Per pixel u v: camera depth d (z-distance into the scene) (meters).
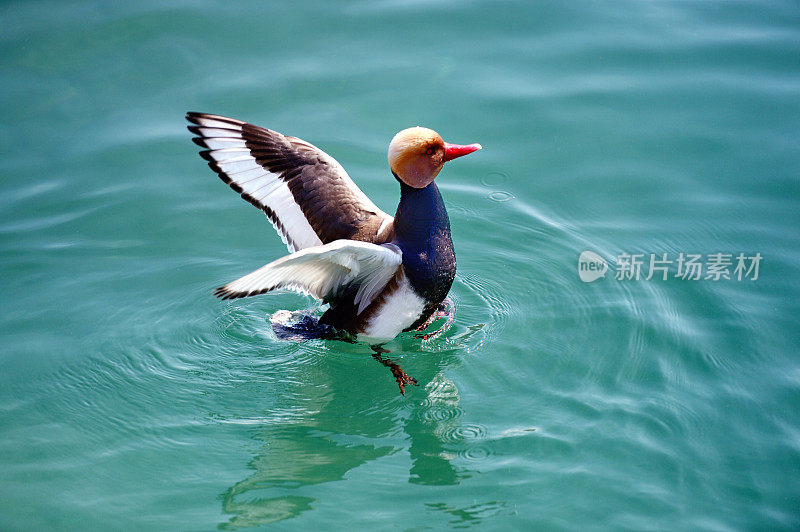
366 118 13.46
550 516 7.61
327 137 13.07
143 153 13.12
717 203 11.89
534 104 13.71
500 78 14.20
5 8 15.90
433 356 9.89
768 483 7.91
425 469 8.28
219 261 11.43
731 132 12.95
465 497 7.88
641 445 8.38
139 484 8.16
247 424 9.03
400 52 14.86
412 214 9.04
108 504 7.91
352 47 14.98
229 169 9.45
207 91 14.03
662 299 10.42
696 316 10.12
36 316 10.47
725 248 11.17
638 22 15.28
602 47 14.70
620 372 9.43
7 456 8.52
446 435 8.71
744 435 8.48
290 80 14.24
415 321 9.70
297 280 8.74
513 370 9.59
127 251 11.55
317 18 15.74
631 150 12.88
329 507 7.81
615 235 11.58
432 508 7.76
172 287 10.97
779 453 8.26
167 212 12.22
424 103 13.78
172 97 13.96
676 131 13.09
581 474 8.06
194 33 15.33
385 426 8.99
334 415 9.18
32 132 13.39
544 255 11.38
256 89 14.04
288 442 8.77
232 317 10.60
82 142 13.25
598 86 13.94
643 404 8.91
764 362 9.40
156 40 15.16
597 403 8.97
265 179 9.59
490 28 15.32
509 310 10.55
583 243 11.50
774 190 11.98
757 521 7.52
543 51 14.74
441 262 9.22
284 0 15.99
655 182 12.35
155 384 9.59
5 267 11.16
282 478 8.22
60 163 12.88
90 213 12.12
